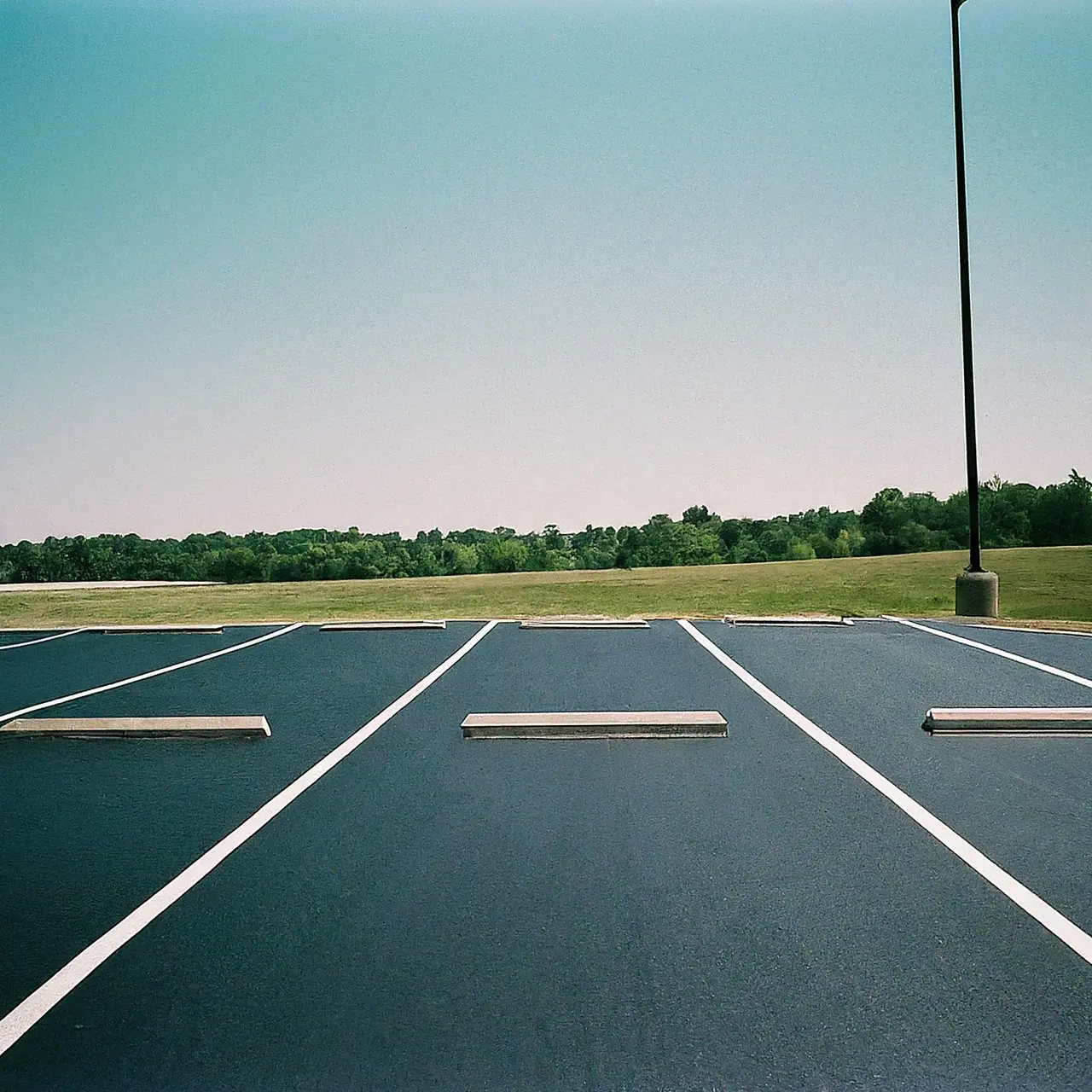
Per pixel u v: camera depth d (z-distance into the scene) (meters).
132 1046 4.11
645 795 7.41
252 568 88.88
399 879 5.82
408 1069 3.93
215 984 4.60
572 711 10.40
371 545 93.94
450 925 5.18
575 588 41.56
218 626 18.58
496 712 10.45
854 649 14.56
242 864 6.09
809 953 4.83
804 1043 4.07
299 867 6.04
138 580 89.81
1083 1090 3.76
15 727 9.50
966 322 20.28
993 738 9.06
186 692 12.01
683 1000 4.40
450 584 45.38
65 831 6.79
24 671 14.10
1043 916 5.22
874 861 6.02
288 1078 3.88
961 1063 3.93
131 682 12.88
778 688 11.50
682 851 6.21
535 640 16.23
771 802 7.21
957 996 4.41
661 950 4.88
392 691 11.76
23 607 33.84
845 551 103.38
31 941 5.07
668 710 10.37
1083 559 50.00
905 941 4.95
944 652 14.23
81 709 11.09
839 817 6.86
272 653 15.24
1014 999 4.39
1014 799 7.23
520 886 5.69
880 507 88.81
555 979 4.59
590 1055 4.00
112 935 5.12
